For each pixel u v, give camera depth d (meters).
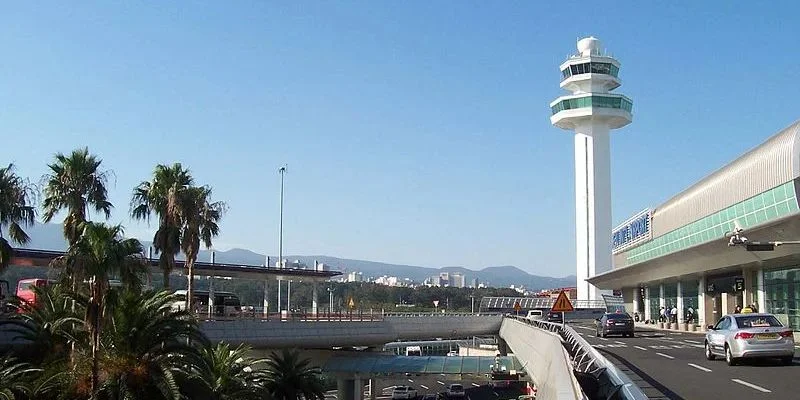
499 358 55.84
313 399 45.09
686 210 64.00
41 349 28.84
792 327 43.84
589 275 105.94
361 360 59.31
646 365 25.02
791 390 18.25
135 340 26.16
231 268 64.81
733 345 24.55
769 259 44.25
